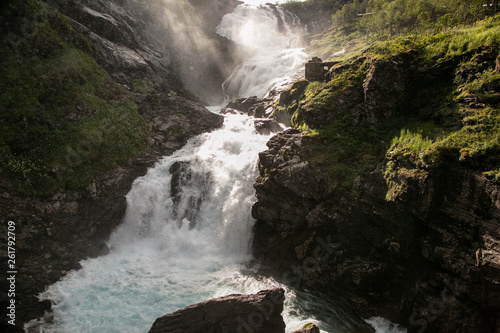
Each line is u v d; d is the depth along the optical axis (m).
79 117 21.73
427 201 13.22
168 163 23.08
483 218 11.75
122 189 21.02
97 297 15.42
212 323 12.06
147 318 14.16
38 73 21.62
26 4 23.14
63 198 18.69
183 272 17.47
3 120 18.92
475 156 12.33
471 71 15.98
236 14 62.22
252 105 33.06
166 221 21.19
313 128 19.73
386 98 18.25
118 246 19.64
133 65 30.06
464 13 24.30
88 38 27.38
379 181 15.52
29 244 16.61
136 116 25.30
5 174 17.56
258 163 20.11
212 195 21.06
